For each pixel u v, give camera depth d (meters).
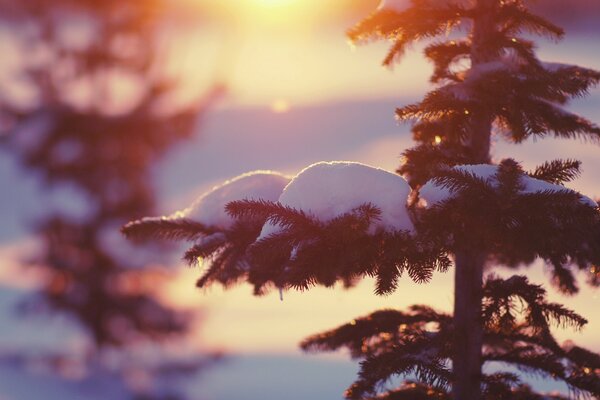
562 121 5.91
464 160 6.05
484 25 6.24
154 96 22.36
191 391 25.75
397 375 5.77
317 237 5.16
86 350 25.41
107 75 22.27
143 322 24.44
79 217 23.14
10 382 26.03
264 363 28.95
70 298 23.70
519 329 6.33
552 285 6.45
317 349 6.46
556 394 6.14
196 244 5.90
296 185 5.46
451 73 6.50
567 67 6.15
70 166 22.44
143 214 23.08
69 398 24.86
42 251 23.47
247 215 5.73
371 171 5.41
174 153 23.52
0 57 22.34
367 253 5.11
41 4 21.78
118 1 21.92
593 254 5.32
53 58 21.97
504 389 5.94
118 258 23.48
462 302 6.07
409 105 6.02
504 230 5.04
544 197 5.07
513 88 5.69
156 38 22.45
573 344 6.32
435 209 5.15
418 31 6.20
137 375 25.64
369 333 6.34
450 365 6.64
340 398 25.98
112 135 22.34
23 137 22.23
